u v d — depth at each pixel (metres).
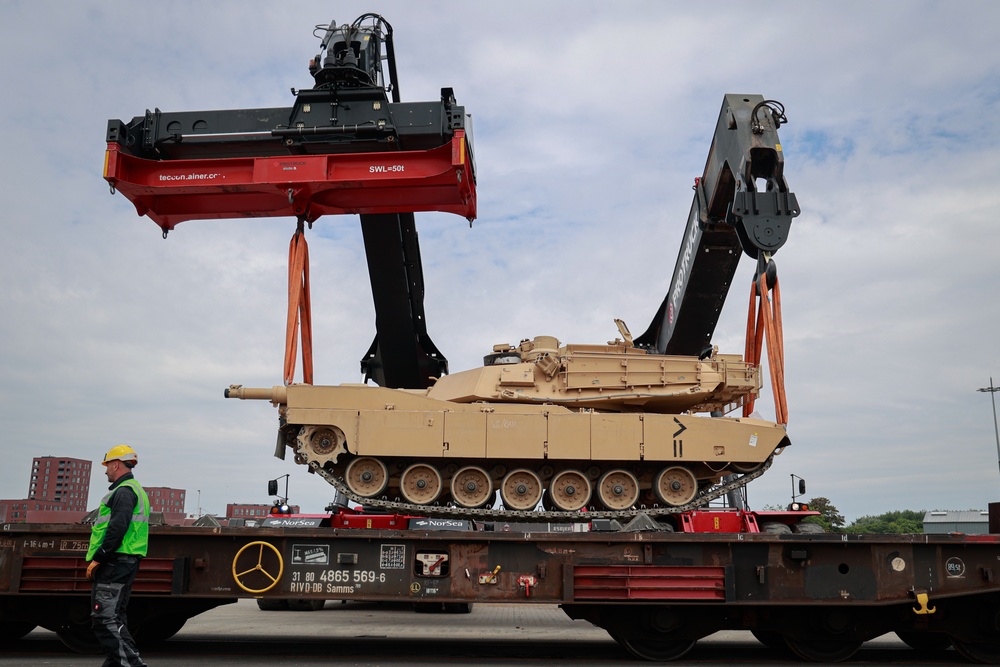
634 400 20.55
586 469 19.98
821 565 12.94
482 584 12.84
